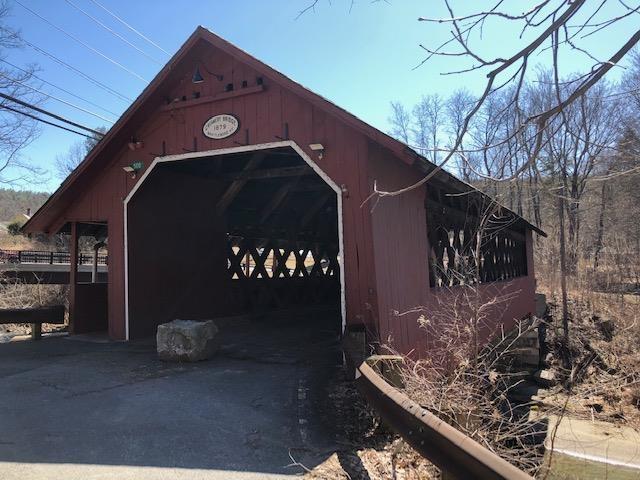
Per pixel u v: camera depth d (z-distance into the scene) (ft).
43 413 16.42
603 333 57.57
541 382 41.63
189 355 23.72
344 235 22.84
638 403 32.99
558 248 72.79
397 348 23.27
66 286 55.57
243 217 42.06
